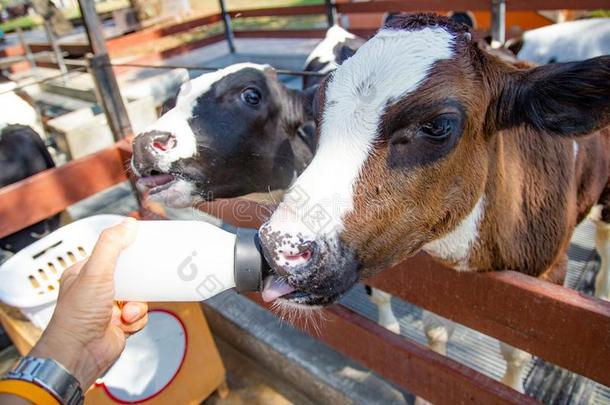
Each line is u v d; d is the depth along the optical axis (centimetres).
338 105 50
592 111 51
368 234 49
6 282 77
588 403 83
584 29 146
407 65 49
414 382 69
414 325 105
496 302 57
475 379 62
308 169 49
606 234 97
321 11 238
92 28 122
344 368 88
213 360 92
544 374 89
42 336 38
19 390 34
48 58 275
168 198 89
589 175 81
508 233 65
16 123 145
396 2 206
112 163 111
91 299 39
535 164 67
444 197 53
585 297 50
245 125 92
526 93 54
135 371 81
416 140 49
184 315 86
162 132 86
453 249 61
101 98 126
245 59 261
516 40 159
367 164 48
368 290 98
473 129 53
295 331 97
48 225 129
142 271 43
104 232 43
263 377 100
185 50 280
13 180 132
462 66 51
